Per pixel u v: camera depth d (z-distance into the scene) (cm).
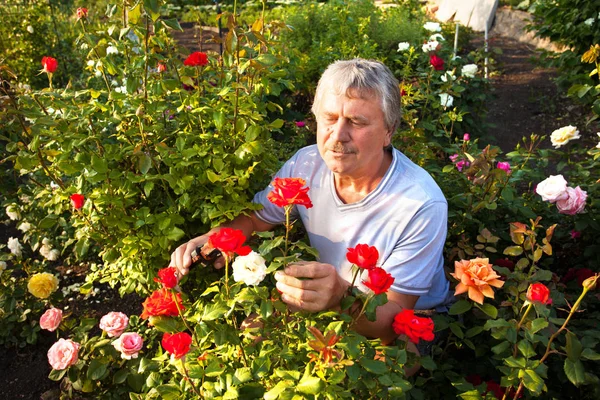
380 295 147
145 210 207
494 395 185
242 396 147
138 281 224
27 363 254
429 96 346
